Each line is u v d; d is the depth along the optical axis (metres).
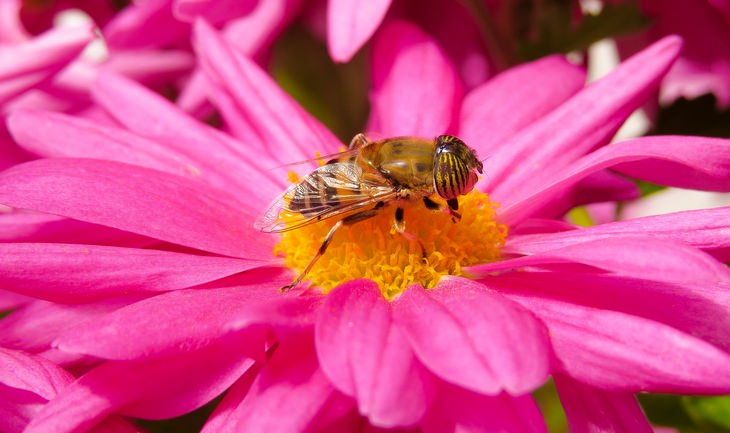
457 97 0.15
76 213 0.13
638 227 0.13
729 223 0.13
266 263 0.14
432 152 0.14
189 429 0.15
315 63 0.17
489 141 0.14
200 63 0.15
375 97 0.15
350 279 0.13
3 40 0.16
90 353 0.12
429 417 0.12
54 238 0.13
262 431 0.12
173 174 0.14
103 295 0.13
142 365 0.13
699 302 0.13
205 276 0.13
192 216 0.13
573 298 0.13
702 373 0.12
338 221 0.13
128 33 0.15
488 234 0.14
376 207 0.13
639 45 0.16
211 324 0.13
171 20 0.15
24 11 0.16
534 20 0.16
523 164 0.14
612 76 0.14
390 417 0.12
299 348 0.12
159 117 0.14
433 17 0.16
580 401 0.13
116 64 0.16
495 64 0.17
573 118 0.14
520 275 0.13
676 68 0.17
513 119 0.15
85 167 0.13
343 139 0.17
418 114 0.15
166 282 0.13
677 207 0.19
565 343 0.12
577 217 0.16
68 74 0.16
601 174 0.14
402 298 0.13
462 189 0.13
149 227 0.13
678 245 0.12
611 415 0.13
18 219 0.13
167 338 0.12
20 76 0.15
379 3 0.14
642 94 0.14
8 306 0.14
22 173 0.13
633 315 0.12
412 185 0.13
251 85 0.15
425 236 0.13
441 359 0.12
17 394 0.13
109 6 0.16
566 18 0.16
